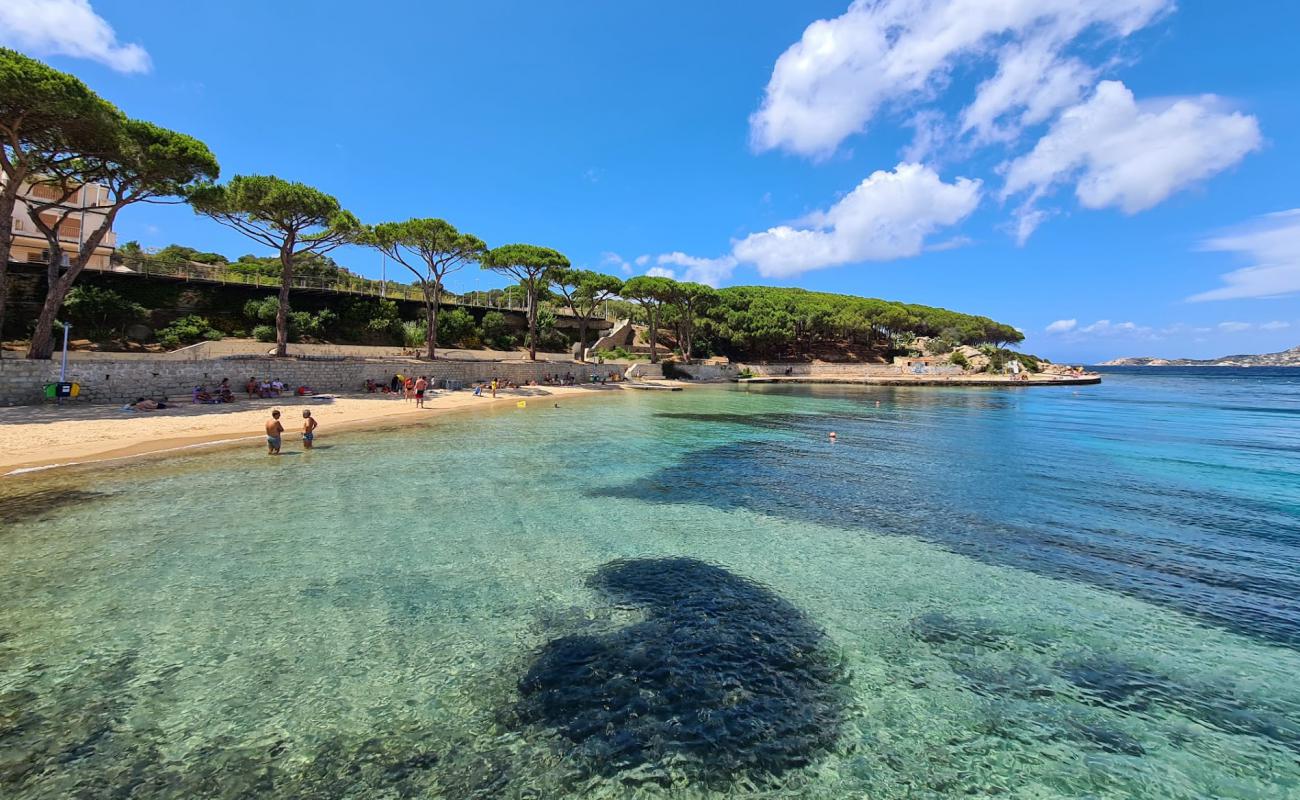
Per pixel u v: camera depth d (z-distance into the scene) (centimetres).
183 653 560
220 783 391
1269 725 491
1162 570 859
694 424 2552
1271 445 2105
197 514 1014
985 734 473
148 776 396
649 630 641
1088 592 773
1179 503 1255
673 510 1158
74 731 441
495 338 5347
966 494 1324
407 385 3041
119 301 3194
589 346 6662
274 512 1044
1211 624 682
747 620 672
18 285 2994
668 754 437
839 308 8838
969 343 9300
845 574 827
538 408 3062
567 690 518
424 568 806
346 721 464
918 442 2125
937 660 590
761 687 533
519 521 1048
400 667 548
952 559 897
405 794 386
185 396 2345
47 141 1998
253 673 529
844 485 1403
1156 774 429
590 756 431
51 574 745
